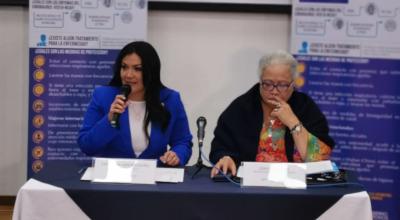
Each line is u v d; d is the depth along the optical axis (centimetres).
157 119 254
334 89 362
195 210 204
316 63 361
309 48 359
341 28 356
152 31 382
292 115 243
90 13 357
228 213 204
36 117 365
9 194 398
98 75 363
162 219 205
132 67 246
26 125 391
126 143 252
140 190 203
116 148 253
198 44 384
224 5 376
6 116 390
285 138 253
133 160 219
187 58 386
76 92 364
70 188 204
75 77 362
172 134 266
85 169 234
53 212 203
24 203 202
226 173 227
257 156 252
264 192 204
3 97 387
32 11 355
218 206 204
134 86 249
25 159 395
